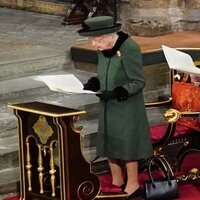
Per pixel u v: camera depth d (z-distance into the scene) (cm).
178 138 1135
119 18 1692
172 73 1170
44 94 1312
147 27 1555
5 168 1134
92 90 1065
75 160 959
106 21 1025
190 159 1259
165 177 1077
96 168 1194
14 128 1219
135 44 1039
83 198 972
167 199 1066
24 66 1370
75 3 1761
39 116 973
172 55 1048
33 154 1009
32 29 1717
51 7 1914
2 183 1099
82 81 1359
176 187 1069
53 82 988
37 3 1952
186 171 1187
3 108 1262
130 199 1062
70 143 951
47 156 1002
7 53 1438
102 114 1068
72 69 1452
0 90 1274
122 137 1050
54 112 948
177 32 1606
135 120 1053
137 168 1088
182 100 1135
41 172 995
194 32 1603
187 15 1609
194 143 1151
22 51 1457
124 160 1080
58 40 1570
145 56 1373
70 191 957
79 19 1770
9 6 2042
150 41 1500
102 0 1720
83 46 1443
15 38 1608
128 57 1029
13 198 1091
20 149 1009
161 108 1370
